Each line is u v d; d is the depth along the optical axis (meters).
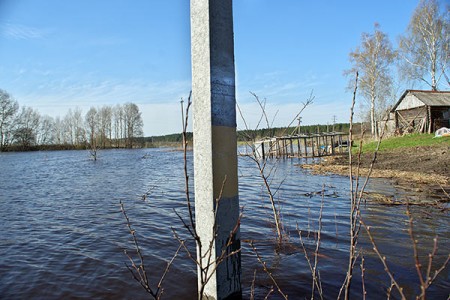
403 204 8.41
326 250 5.08
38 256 5.26
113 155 50.38
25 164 31.52
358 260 4.62
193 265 4.67
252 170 20.28
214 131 2.92
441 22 29.05
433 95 29.02
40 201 10.84
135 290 3.92
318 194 10.67
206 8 2.94
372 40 34.81
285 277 4.07
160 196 11.23
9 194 12.50
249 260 4.70
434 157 17.33
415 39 32.12
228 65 3.13
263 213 7.96
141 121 92.56
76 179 17.84
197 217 3.04
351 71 36.00
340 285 3.82
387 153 21.64
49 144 76.25
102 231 6.74
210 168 2.90
